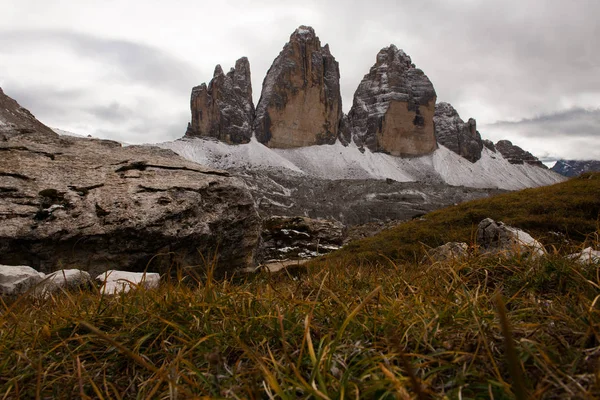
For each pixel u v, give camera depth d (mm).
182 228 10250
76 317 2838
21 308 3566
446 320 2412
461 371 1793
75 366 2176
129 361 2303
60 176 10703
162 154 14312
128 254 9656
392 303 2754
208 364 2141
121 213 9781
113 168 11578
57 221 9172
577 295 2658
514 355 1268
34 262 8844
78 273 6125
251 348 2285
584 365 1735
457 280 3297
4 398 2023
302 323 2588
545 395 1555
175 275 10117
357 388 1633
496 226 8305
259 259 13469
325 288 3197
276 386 1584
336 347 2047
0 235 8391
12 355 2408
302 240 31203
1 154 11250
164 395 1883
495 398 1624
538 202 21234
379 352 1981
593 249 4348
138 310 2967
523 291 3203
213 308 2867
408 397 1417
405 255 18297
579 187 22688
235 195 12258
